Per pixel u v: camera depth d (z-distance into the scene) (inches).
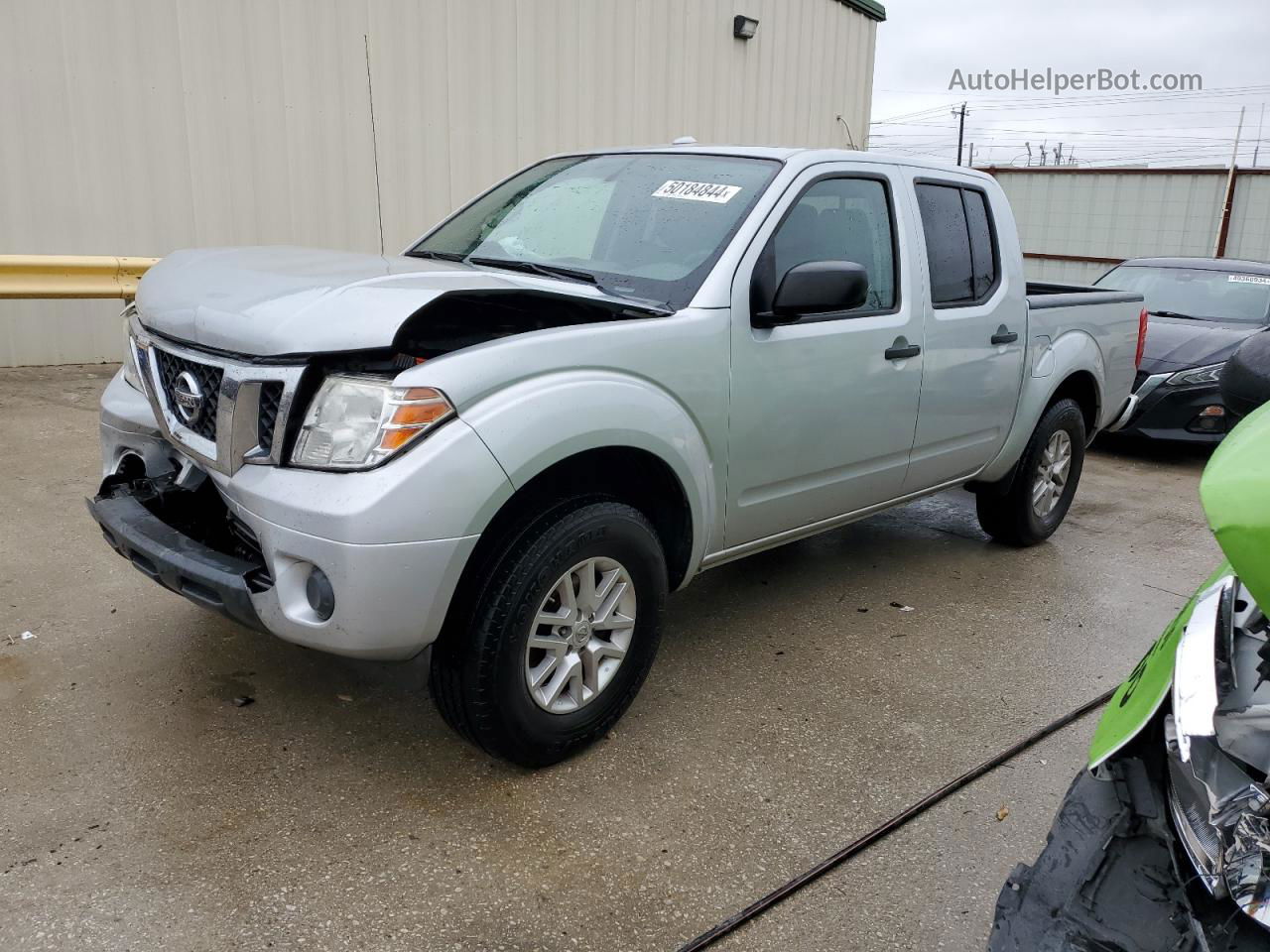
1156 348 302.4
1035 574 196.5
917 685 145.6
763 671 147.0
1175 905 62.1
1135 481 282.0
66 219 290.0
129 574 163.0
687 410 122.8
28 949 86.0
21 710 122.7
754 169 144.3
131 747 116.7
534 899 96.1
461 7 354.3
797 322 138.0
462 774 115.8
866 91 564.7
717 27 451.5
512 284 118.9
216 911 91.7
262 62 314.2
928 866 105.3
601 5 398.6
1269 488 50.0
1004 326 178.9
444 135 360.2
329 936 89.7
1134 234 748.6
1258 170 679.7
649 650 125.0
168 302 115.3
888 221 156.7
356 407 98.0
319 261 127.5
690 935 92.9
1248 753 57.4
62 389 278.7
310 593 99.8
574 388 108.3
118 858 97.9
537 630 112.7
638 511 120.4
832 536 214.7
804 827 110.0
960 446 177.0
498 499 101.1
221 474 105.1
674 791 115.3
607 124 414.3
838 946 93.0
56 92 281.7
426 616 99.1
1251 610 64.3
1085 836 69.8
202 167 309.6
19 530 178.1
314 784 112.0
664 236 138.6
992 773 124.0
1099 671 153.9
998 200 183.6
